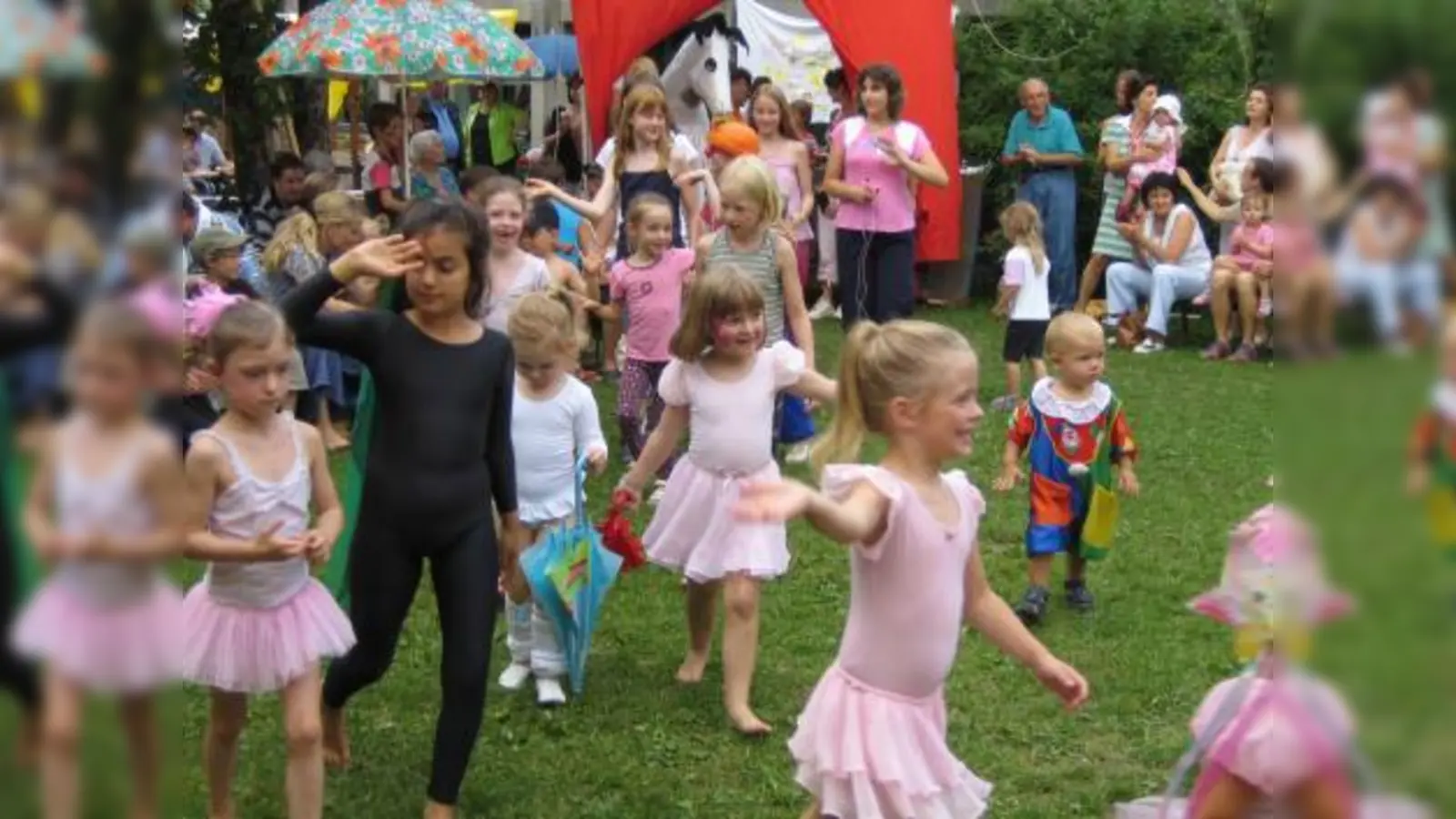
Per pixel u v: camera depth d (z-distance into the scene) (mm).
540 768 4293
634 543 5000
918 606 3123
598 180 11602
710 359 4801
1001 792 4113
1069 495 5566
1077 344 5555
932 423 3186
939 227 12773
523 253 6273
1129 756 4367
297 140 12859
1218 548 6543
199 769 4203
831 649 5309
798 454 7598
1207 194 13508
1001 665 5102
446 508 3838
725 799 4098
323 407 8258
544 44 17406
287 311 3750
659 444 4875
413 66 9789
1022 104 13438
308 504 3607
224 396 3719
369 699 4832
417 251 3809
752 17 16531
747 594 4625
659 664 5180
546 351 4953
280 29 11266
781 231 7652
